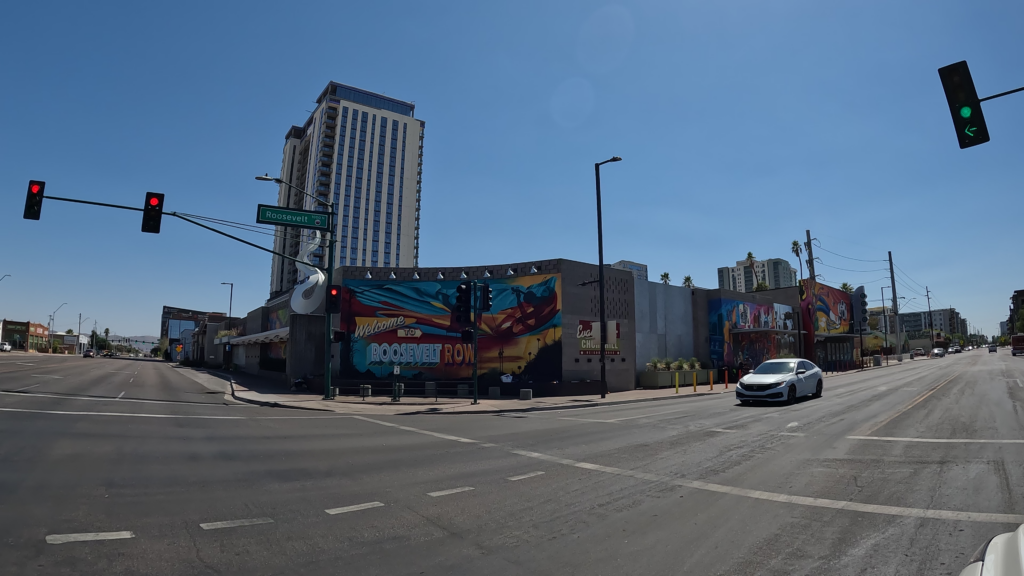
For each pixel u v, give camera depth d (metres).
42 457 8.52
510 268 26.80
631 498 6.85
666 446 10.70
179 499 6.55
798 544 5.15
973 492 6.82
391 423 14.74
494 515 6.14
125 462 8.43
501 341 26.12
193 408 17.05
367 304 26.72
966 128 8.12
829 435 11.62
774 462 8.98
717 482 7.67
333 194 130.88
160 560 4.65
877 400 19.14
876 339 94.38
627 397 23.67
